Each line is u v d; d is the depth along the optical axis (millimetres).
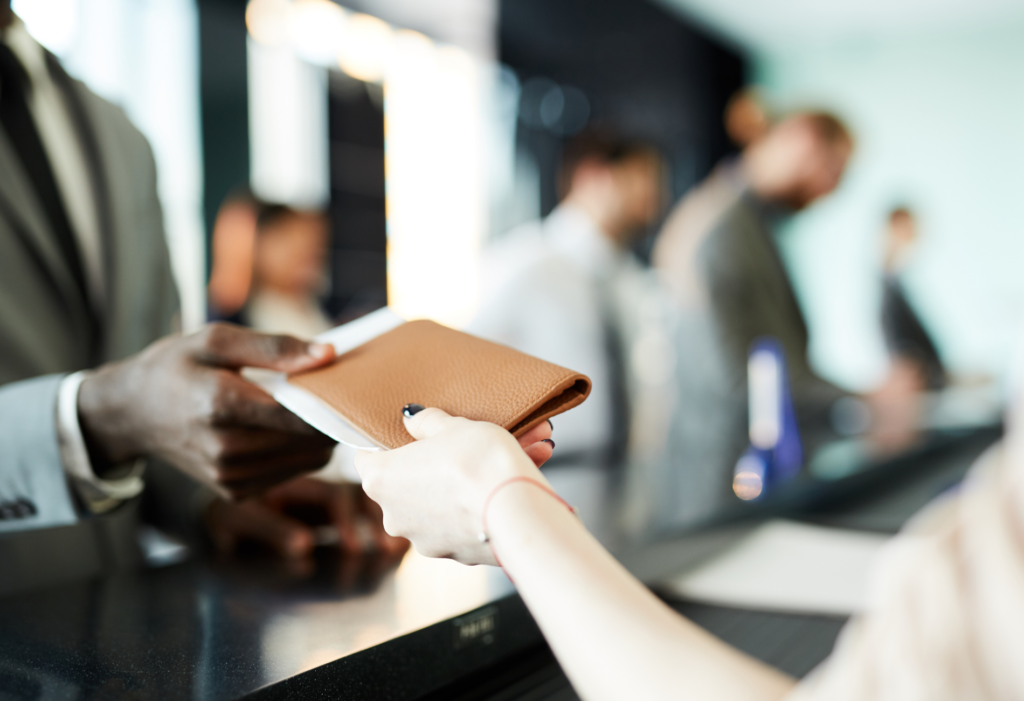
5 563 739
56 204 832
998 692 245
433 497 382
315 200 3854
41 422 590
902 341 3684
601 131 2252
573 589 327
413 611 532
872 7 5441
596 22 4805
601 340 2213
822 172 1987
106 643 469
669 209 5609
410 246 4398
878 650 276
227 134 3420
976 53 5746
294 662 433
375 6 4078
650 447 2438
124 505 672
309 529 771
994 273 5707
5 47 803
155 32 3129
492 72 4836
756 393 1427
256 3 3494
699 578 880
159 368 549
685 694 298
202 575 643
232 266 2537
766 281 2076
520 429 431
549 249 2252
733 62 6281
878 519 1218
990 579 256
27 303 787
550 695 568
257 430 542
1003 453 288
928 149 5918
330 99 3930
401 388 481
